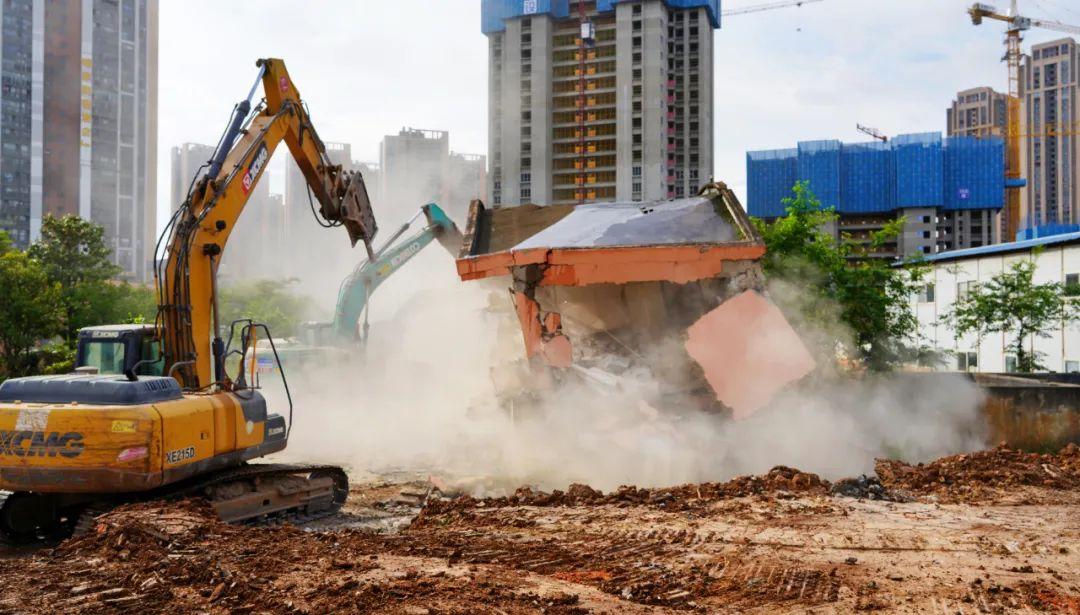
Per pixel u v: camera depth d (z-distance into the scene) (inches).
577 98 4756.4
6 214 3730.3
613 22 4724.4
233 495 407.2
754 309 506.9
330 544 320.5
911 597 254.1
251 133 495.8
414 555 308.0
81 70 3912.4
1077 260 1126.4
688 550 309.9
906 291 845.8
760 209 5871.1
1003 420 656.4
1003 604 247.3
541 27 4751.5
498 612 237.0
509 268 524.1
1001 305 997.2
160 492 389.7
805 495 392.5
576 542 323.6
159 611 241.3
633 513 368.5
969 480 431.8
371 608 240.1
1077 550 301.4
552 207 616.7
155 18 4296.3
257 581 264.5
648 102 4628.4
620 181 4653.1
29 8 3762.3
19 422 360.8
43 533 404.5
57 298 1362.0
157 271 422.0
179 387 395.5
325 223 637.3
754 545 313.4
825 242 821.9
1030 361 1002.1
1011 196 7342.5
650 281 520.7
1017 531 330.3
